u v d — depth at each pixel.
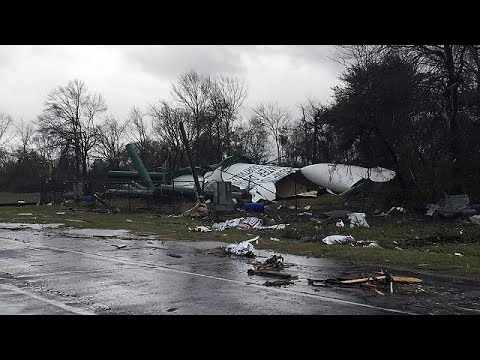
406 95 27.95
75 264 11.96
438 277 10.09
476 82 30.02
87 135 68.69
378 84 28.20
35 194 65.19
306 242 17.33
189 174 44.22
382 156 30.94
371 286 9.01
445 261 11.98
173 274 10.55
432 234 21.27
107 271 10.96
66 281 9.76
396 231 22.05
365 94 28.44
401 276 10.06
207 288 9.04
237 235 18.61
